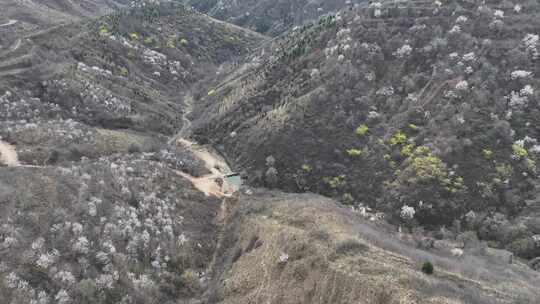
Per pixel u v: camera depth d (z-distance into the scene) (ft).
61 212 169.37
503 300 132.57
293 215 196.44
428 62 321.52
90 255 160.56
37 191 178.09
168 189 245.24
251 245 189.88
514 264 184.85
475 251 198.08
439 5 352.49
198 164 305.94
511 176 250.98
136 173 243.40
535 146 257.75
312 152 299.58
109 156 267.59
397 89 319.68
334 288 139.33
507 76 289.12
